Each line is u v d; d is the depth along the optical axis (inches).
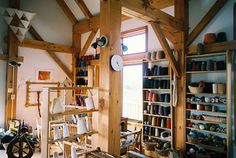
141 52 226.1
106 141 112.6
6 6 243.3
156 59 199.2
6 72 243.4
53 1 289.4
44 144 98.8
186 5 185.6
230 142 148.6
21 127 171.8
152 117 203.0
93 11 279.1
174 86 181.5
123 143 165.5
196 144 165.6
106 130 113.1
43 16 278.5
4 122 241.0
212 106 163.0
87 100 117.9
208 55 166.9
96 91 120.0
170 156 166.6
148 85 207.5
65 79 297.3
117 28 119.3
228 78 151.1
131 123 228.5
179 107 181.3
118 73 119.6
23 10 257.1
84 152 105.9
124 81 249.4
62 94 281.0
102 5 120.5
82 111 111.3
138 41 231.9
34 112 264.5
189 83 181.3
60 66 291.7
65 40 300.0
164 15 158.7
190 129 177.8
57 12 293.4
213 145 157.5
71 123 151.6
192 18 184.1
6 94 242.1
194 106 174.7
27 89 257.6
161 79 201.9
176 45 184.1
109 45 115.2
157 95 200.7
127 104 245.0
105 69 116.4
